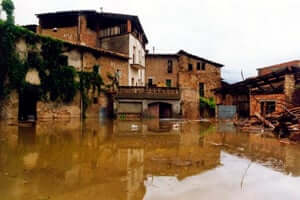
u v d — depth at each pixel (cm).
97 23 2548
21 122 1458
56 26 2362
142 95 2180
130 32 2422
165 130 1238
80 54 2002
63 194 329
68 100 1862
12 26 1505
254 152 669
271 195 342
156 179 407
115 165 496
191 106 2602
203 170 471
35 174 417
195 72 3225
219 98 2536
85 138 876
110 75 2253
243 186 379
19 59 1542
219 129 1377
